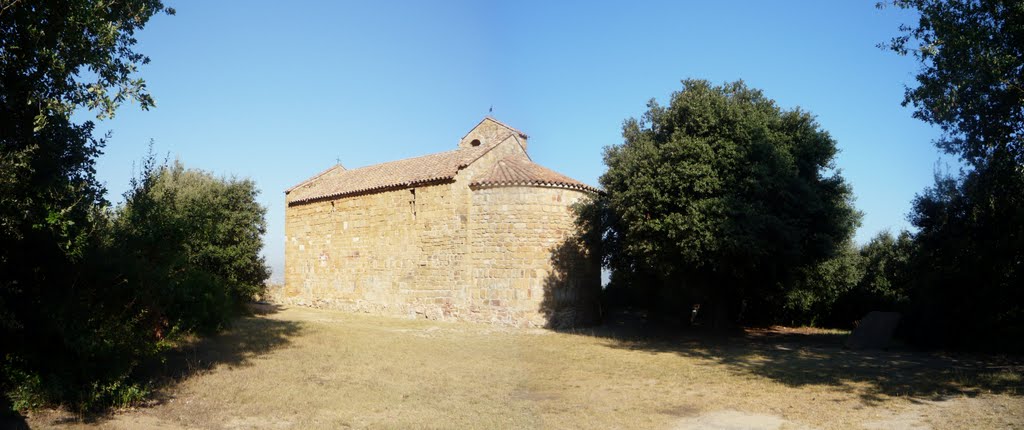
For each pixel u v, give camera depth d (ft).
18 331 31.55
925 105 48.42
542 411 34.45
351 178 111.14
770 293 89.20
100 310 34.04
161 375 40.91
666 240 67.26
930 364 51.98
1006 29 44.04
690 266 70.23
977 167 52.29
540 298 81.20
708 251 65.21
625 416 33.32
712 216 63.87
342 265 103.96
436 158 100.58
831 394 38.58
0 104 30.25
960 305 62.23
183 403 34.68
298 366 47.29
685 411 34.60
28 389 30.35
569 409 34.99
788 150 72.28
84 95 32.71
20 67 30.68
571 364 51.96
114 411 32.37
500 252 82.53
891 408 34.32
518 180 82.53
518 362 52.54
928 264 66.08
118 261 34.73
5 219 27.45
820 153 74.64
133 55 35.91
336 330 72.28
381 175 104.27
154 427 29.89
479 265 83.92
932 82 46.47
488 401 36.83
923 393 38.24
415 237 91.50
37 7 30.40
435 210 89.15
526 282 81.10
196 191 91.35
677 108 72.02
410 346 60.44
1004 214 57.26
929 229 66.44
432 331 74.69
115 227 37.68
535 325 80.53
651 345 67.26
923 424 30.63
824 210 73.51
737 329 91.35
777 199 68.49
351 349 57.11
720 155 66.23
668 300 91.04
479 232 84.38
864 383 42.37
